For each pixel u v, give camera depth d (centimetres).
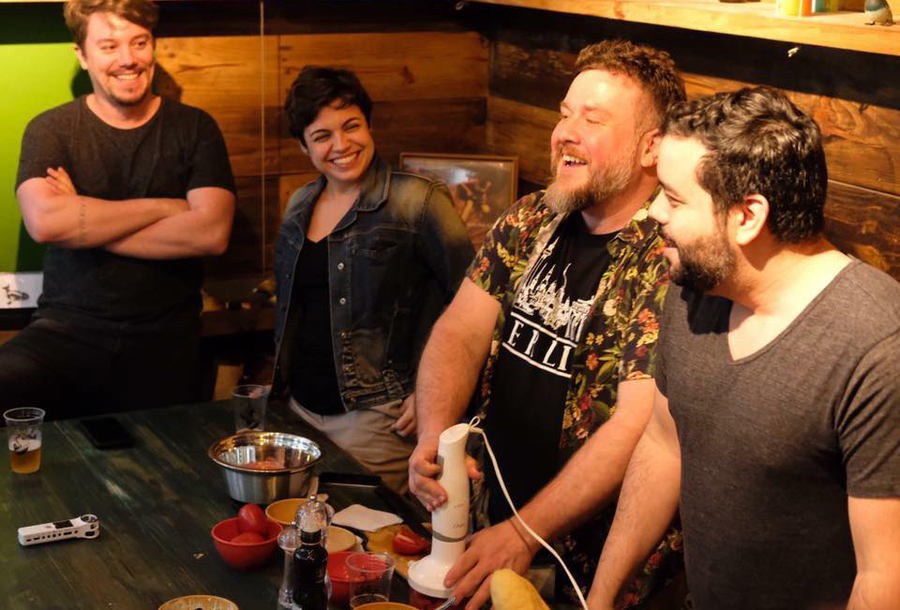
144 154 334
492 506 219
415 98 395
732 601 158
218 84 367
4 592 183
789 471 145
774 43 275
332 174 294
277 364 302
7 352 323
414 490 190
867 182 253
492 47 397
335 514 211
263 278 387
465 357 224
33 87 357
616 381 199
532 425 211
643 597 188
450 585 182
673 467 173
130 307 334
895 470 134
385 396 299
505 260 225
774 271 145
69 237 321
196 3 358
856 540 138
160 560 196
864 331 137
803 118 142
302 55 376
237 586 188
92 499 219
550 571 196
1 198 359
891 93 244
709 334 156
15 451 229
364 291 297
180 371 345
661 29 314
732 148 140
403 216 297
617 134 200
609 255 206
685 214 147
